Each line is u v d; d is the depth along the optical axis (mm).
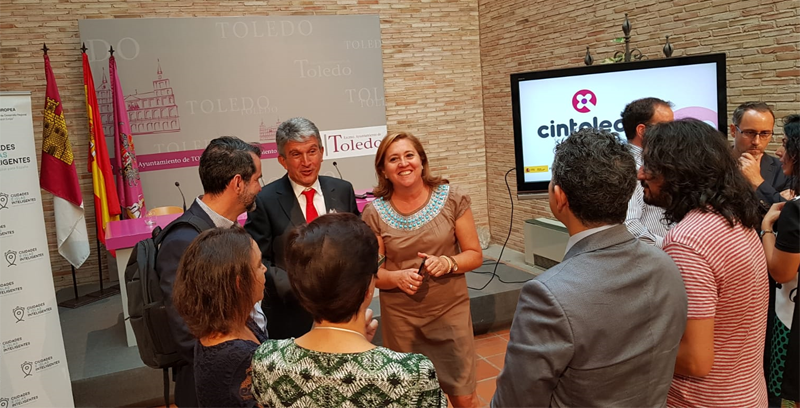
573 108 3715
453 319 2344
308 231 1130
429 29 6449
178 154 5562
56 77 5336
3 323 2273
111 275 5566
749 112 2742
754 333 1387
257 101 5781
